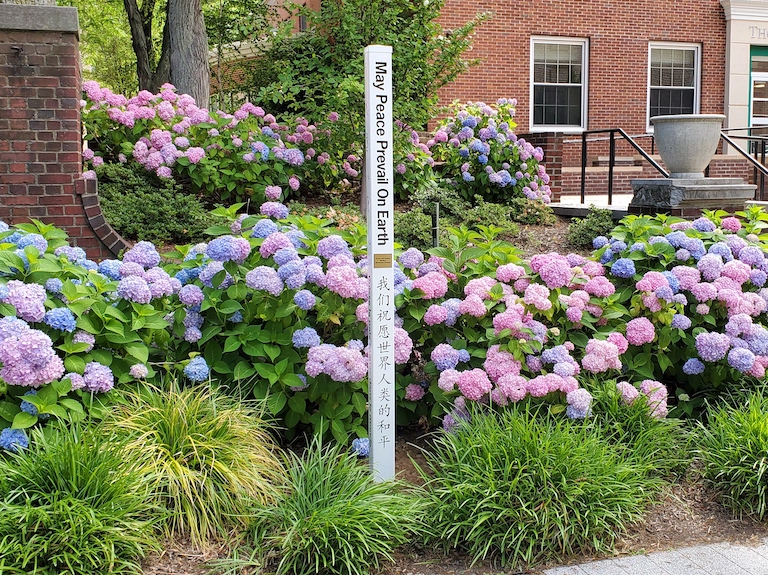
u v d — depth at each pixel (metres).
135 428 3.55
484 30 14.81
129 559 3.14
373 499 3.44
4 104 6.24
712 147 8.34
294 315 4.29
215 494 3.40
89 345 3.69
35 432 3.39
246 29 11.48
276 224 4.82
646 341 4.57
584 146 11.30
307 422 4.14
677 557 3.47
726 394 4.78
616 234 5.41
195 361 3.98
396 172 9.32
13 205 6.32
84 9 23.89
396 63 8.81
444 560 3.42
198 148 7.97
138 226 7.20
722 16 16.58
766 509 3.84
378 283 3.78
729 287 4.85
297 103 9.34
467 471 3.59
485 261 4.93
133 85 25.39
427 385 4.52
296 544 3.20
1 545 2.85
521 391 4.00
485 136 9.62
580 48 15.81
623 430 4.17
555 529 3.48
